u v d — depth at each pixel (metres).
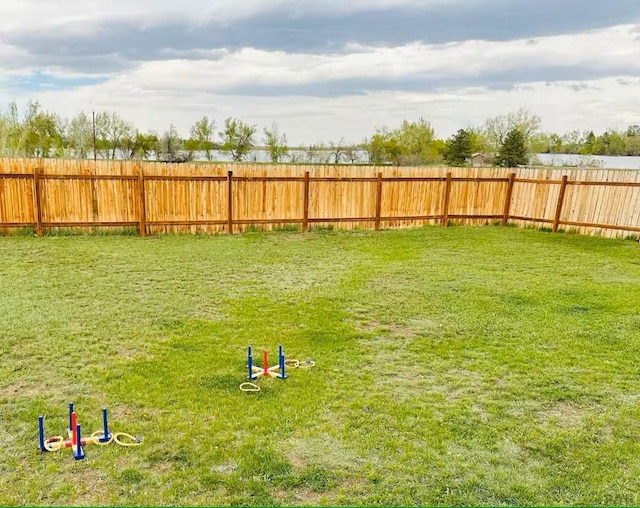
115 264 8.58
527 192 13.70
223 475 3.09
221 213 12.05
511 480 3.13
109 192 11.19
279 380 4.43
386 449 3.42
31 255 9.00
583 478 3.18
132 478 3.04
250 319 6.05
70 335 5.33
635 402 4.21
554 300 7.06
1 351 4.87
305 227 12.70
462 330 5.84
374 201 13.17
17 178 10.57
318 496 2.93
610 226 12.42
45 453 3.27
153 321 5.86
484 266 9.18
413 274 8.47
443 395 4.24
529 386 4.45
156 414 3.79
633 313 6.54
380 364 4.86
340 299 6.95
